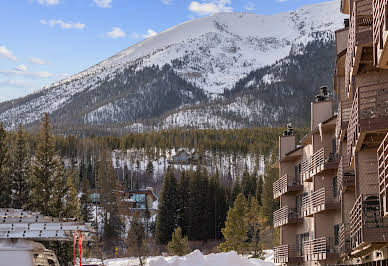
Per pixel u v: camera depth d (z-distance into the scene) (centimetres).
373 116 1758
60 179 4919
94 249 6369
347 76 2364
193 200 9762
